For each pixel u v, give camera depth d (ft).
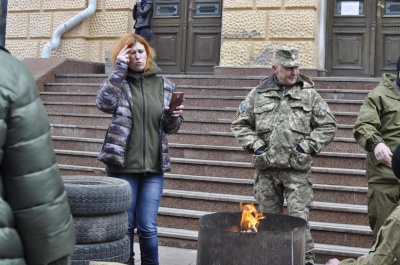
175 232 19.72
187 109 27.58
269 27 33.32
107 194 12.77
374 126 14.52
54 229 6.54
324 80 28.22
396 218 9.21
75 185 12.75
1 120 6.32
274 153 14.47
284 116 14.56
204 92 29.48
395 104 14.65
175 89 15.52
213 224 11.97
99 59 37.81
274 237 10.52
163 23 37.70
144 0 34.30
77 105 30.14
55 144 27.63
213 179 22.16
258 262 10.48
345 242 18.37
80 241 12.64
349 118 24.82
